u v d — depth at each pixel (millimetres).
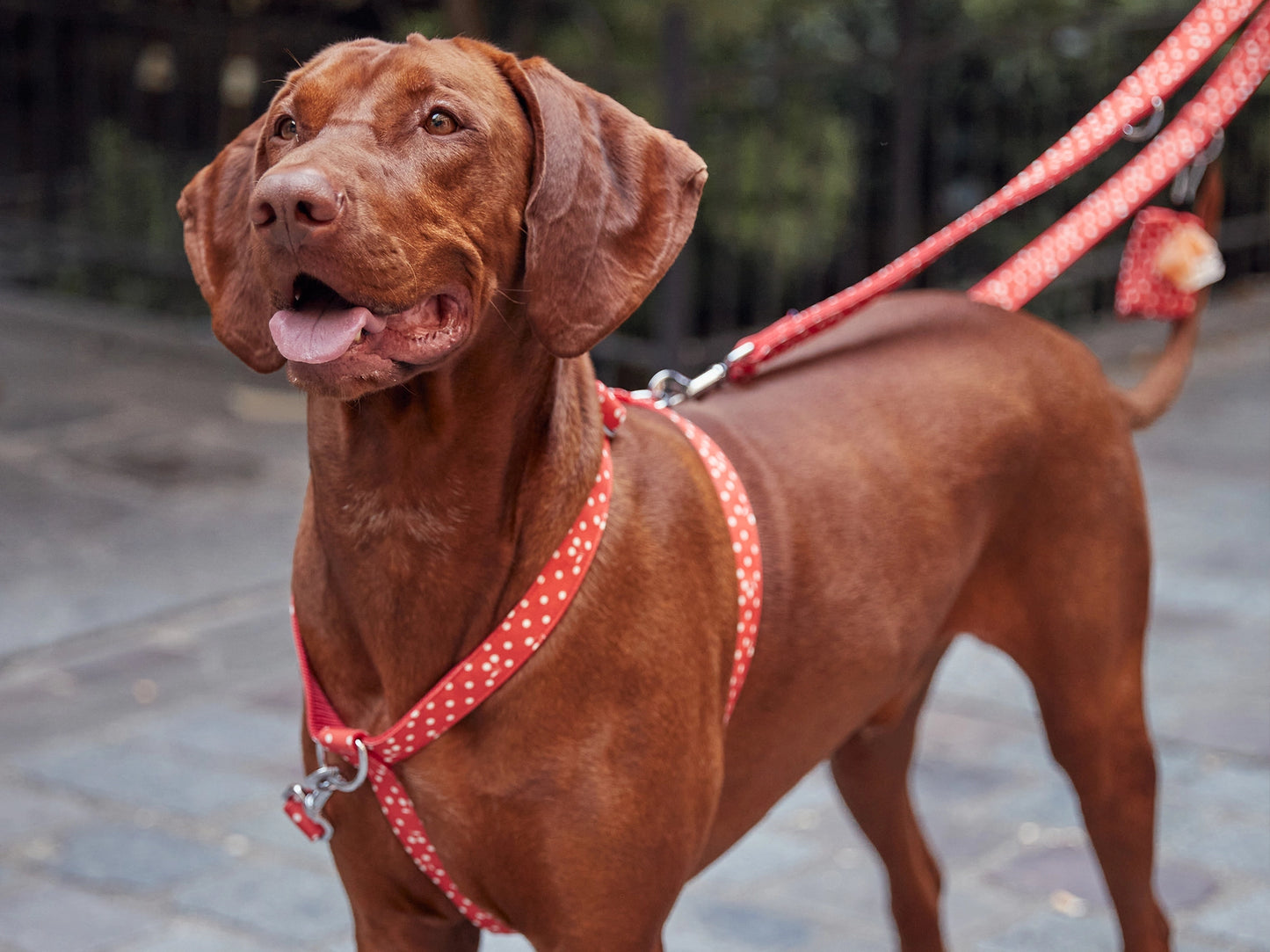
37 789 3656
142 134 8828
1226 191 9047
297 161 1594
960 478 2379
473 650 1844
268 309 1885
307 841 3449
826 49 8188
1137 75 2713
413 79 1695
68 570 5023
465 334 1714
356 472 1816
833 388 2387
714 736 1997
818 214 7512
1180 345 2848
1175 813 3516
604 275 1811
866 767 2705
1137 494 2562
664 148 1879
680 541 1984
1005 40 7367
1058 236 2746
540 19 8008
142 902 3182
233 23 8070
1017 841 3434
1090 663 2510
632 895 1916
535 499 1841
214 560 5164
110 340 7848
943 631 2549
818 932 3086
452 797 1869
